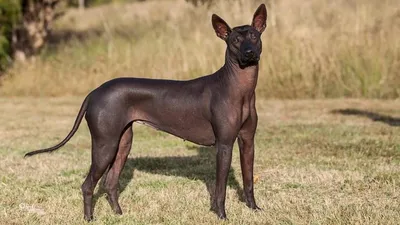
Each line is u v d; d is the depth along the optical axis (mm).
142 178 8047
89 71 18562
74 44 20516
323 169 8336
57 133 11977
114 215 6383
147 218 6293
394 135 10766
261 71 16734
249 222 6082
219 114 5820
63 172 8461
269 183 7711
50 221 6207
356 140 10414
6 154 9758
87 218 6176
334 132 11219
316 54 16562
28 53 19578
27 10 19391
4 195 7223
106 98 5945
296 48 16750
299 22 17922
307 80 16391
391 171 8109
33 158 9422
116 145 5996
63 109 15383
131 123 6246
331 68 16344
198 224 6027
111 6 31734
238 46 5734
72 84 18469
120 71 17953
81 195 7223
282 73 16531
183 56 17359
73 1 24828
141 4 29016
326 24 17844
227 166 5906
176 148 10188
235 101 5824
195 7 18078
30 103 16500
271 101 15594
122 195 7223
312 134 11102
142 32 20688
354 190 7277
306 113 13648
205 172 8414
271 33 17156
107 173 6465
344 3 18719
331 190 7316
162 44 18234
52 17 19906
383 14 17516
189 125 6016
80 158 9422
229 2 17578
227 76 5848
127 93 6008
